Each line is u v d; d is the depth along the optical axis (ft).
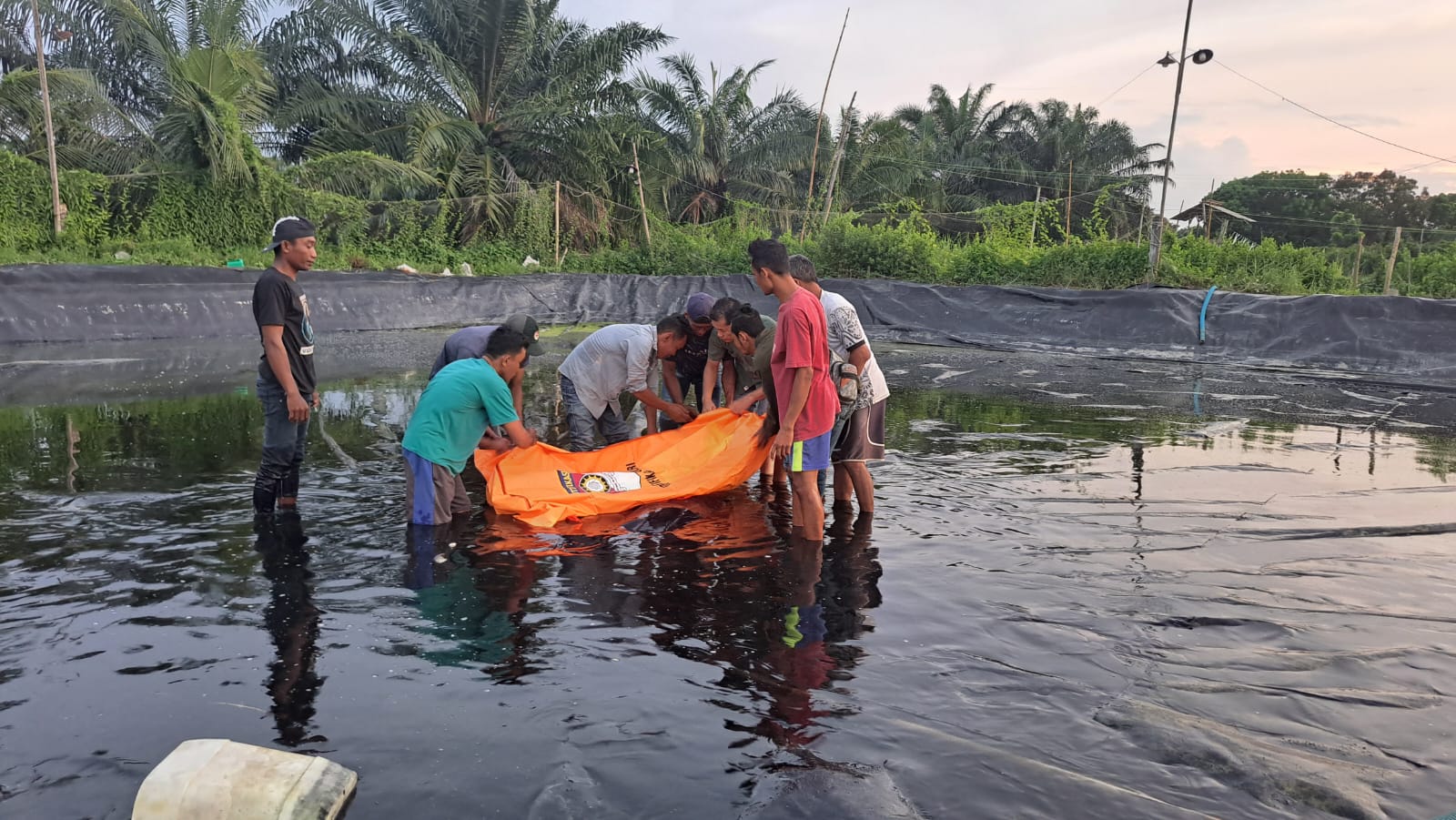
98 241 60.03
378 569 12.60
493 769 7.54
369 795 7.14
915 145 133.59
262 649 9.91
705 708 8.68
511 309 60.64
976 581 12.41
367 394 28.76
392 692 8.94
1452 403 30.17
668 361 20.25
